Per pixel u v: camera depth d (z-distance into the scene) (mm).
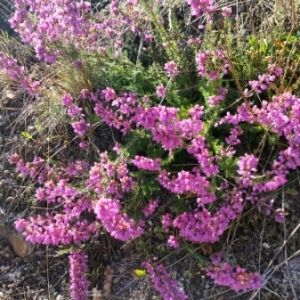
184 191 436
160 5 521
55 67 514
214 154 433
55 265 482
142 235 459
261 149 419
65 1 419
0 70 534
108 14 549
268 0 505
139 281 451
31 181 506
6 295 477
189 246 435
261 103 429
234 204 409
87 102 502
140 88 476
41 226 459
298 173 432
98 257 470
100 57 480
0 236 502
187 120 395
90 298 457
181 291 433
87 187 428
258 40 465
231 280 393
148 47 507
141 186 445
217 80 437
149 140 458
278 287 419
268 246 434
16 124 537
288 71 443
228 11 436
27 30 435
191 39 466
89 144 499
